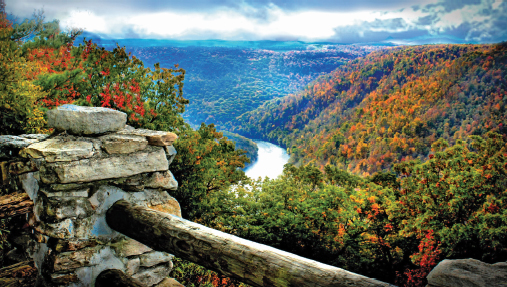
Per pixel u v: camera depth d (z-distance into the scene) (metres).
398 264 23.45
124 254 2.42
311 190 26.25
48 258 2.21
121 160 2.36
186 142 22.06
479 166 23.48
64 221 2.16
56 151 2.10
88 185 2.28
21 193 2.37
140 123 21.33
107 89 20.23
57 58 14.69
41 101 11.68
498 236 17.80
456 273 1.13
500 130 62.22
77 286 2.21
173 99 22.83
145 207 2.25
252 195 23.70
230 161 26.20
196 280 8.80
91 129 2.33
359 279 1.26
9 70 10.62
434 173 24.81
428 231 21.55
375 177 30.19
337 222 21.66
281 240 20.69
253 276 1.53
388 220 24.09
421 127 78.75
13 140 2.52
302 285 1.35
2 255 2.63
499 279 1.07
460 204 21.50
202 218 21.64
